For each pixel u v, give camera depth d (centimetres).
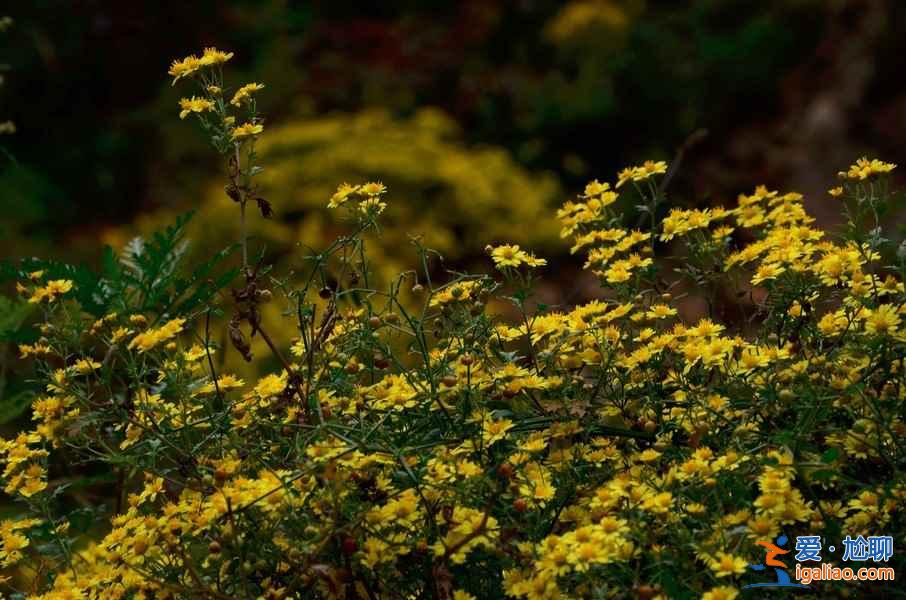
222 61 138
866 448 126
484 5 494
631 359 131
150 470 131
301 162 294
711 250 140
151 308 151
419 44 477
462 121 450
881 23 431
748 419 128
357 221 137
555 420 130
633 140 443
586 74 455
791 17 464
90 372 136
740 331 144
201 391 135
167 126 424
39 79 450
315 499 125
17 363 175
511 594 121
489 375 133
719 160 430
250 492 125
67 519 146
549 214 329
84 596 129
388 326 133
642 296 139
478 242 302
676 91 450
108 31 465
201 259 268
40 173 425
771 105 448
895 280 133
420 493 123
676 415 131
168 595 127
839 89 430
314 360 135
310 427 128
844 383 127
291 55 468
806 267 134
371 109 439
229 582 128
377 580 125
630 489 125
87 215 418
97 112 452
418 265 285
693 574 120
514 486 126
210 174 403
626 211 210
